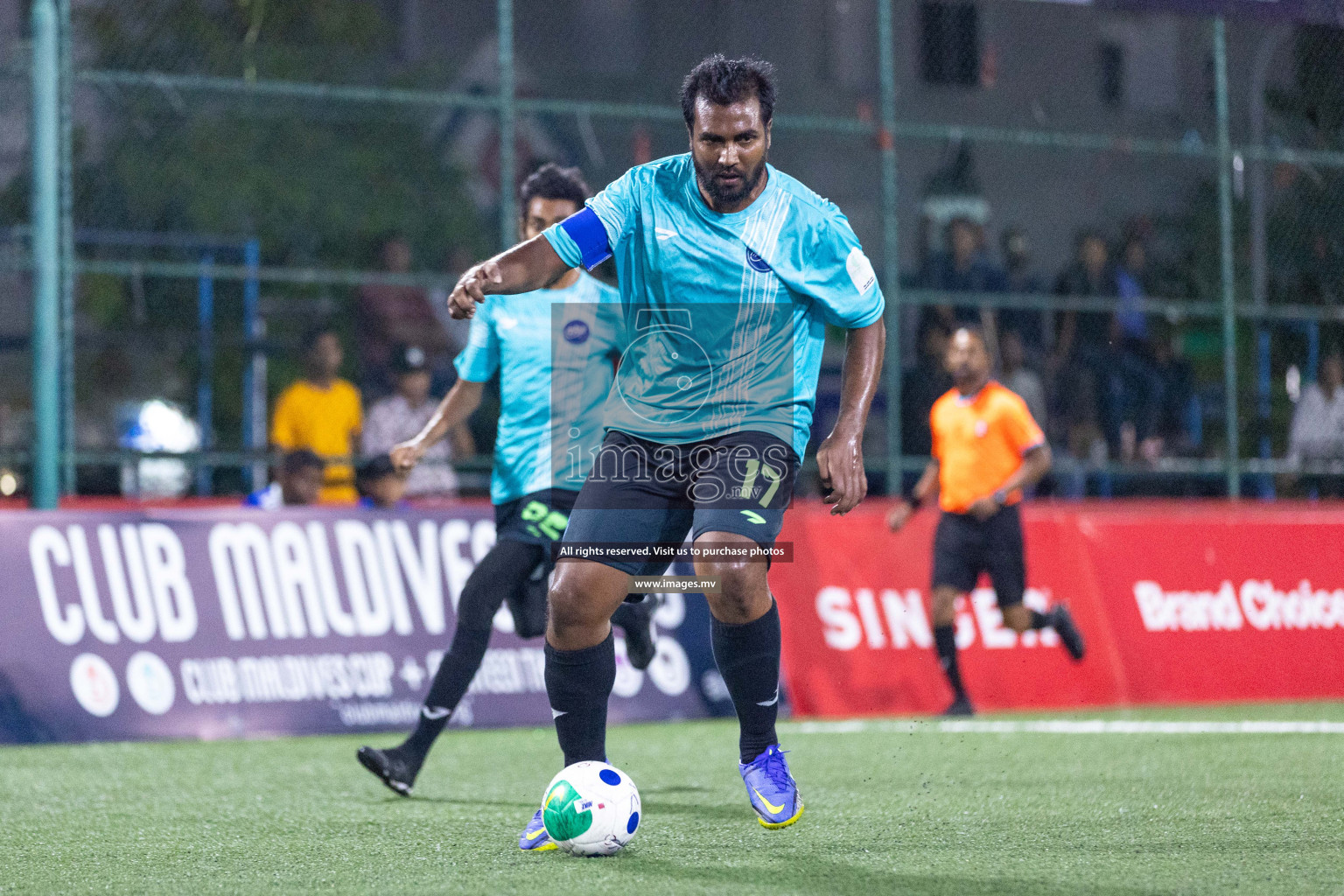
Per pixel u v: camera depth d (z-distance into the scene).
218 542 25.27
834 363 34.19
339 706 25.25
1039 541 30.23
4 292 35.12
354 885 11.31
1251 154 34.59
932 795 16.52
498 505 17.52
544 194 16.91
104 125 34.03
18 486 35.47
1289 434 36.03
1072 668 29.81
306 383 31.72
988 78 39.91
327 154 37.06
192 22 34.97
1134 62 38.75
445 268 38.31
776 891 10.72
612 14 42.72
